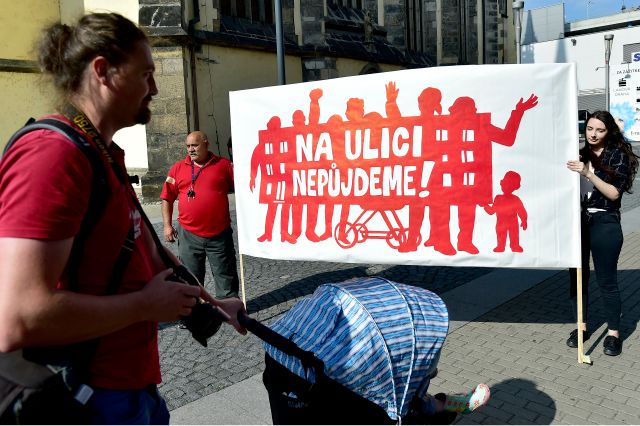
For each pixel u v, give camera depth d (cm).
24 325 113
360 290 221
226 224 484
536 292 528
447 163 379
